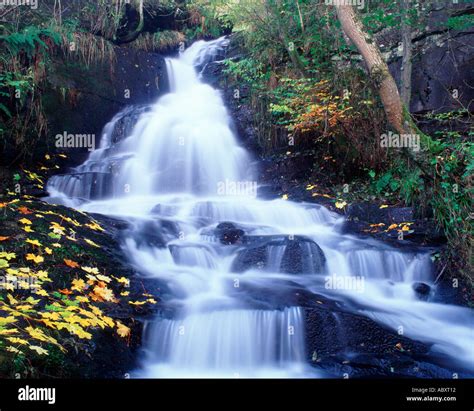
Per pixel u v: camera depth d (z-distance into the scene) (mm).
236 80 11109
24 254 4473
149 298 4695
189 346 4273
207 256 5910
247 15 10742
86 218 5719
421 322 5066
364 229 7039
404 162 7082
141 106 10500
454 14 7762
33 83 8336
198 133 9883
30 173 8211
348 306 4980
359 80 8703
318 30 9602
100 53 10039
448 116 7586
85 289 4367
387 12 8688
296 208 7652
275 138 9883
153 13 12312
